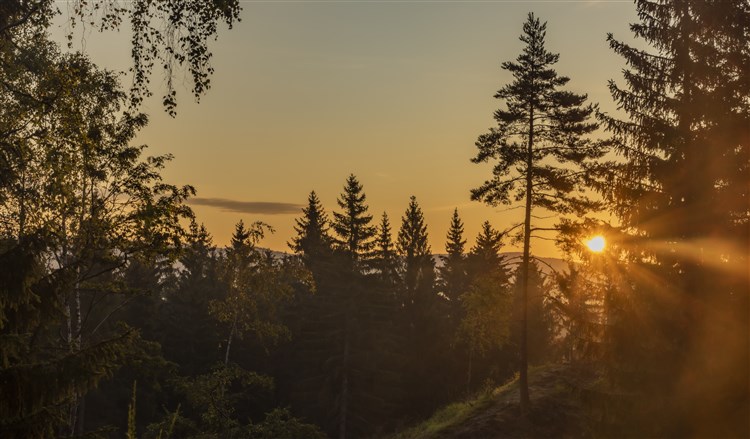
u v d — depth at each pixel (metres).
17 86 12.89
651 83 19.75
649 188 20.20
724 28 18.34
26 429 9.55
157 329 58.22
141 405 47.44
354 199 62.44
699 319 18.52
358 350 55.97
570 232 26.89
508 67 30.05
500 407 30.53
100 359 10.24
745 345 17.73
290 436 31.06
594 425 19.80
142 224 19.41
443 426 30.62
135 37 10.82
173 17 10.79
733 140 18.52
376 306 57.25
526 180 29.34
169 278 73.12
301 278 43.09
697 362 18.20
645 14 19.83
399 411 60.94
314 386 57.81
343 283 57.12
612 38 20.34
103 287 21.12
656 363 18.78
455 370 65.56
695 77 19.03
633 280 19.66
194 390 32.03
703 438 17.42
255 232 41.66
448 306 78.88
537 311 62.50
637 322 19.16
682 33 19.19
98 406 45.19
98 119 18.16
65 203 14.54
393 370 61.81
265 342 61.16
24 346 9.91
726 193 18.89
